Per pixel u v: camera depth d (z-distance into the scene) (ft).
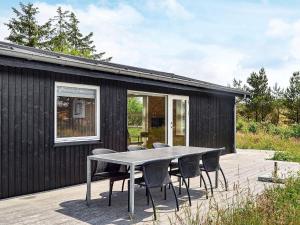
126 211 15.49
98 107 23.45
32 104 19.19
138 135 37.37
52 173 20.29
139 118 37.45
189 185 21.35
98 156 16.70
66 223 13.65
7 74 17.88
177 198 17.47
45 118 19.93
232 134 41.52
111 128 24.49
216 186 20.47
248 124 72.13
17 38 102.53
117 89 25.03
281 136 59.21
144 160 15.03
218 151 19.52
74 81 21.68
